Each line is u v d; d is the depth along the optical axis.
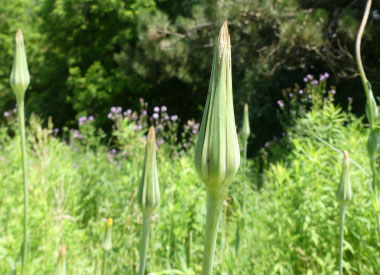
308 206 2.62
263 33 8.02
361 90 7.53
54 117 13.98
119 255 2.54
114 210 3.35
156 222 2.81
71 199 3.49
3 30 15.32
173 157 4.74
